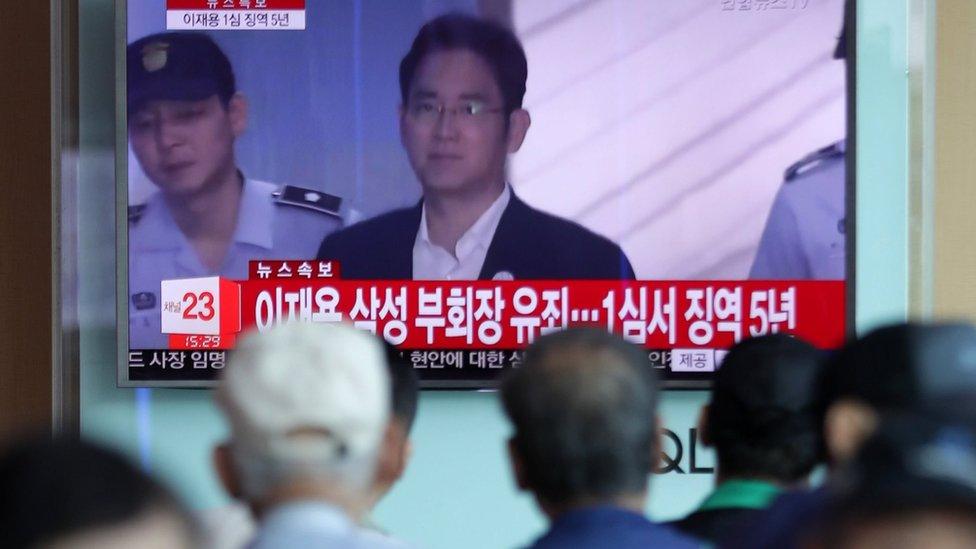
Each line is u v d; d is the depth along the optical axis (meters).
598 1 11.20
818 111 11.23
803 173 11.24
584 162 11.24
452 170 11.24
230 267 11.24
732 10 11.20
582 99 11.23
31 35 11.66
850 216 11.22
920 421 3.94
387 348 6.94
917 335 4.47
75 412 11.32
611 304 11.28
